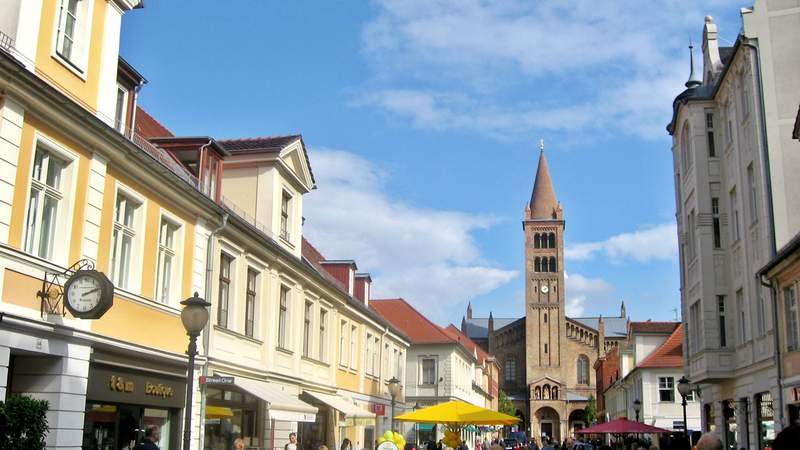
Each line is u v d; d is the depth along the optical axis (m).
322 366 33.00
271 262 26.92
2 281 13.35
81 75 16.06
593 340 125.88
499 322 149.38
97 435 16.88
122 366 17.53
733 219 28.20
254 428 25.92
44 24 14.93
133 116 20.16
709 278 28.50
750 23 25.30
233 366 23.56
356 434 39.00
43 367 15.07
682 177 32.47
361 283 43.75
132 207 18.61
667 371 52.84
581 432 34.34
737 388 27.53
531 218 130.50
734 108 27.12
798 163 24.00
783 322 22.56
